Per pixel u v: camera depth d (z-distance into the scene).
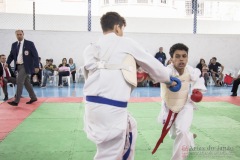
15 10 15.23
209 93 10.16
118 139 1.97
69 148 3.71
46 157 3.36
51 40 13.59
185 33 14.30
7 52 13.23
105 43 2.03
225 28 15.27
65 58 12.52
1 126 4.90
